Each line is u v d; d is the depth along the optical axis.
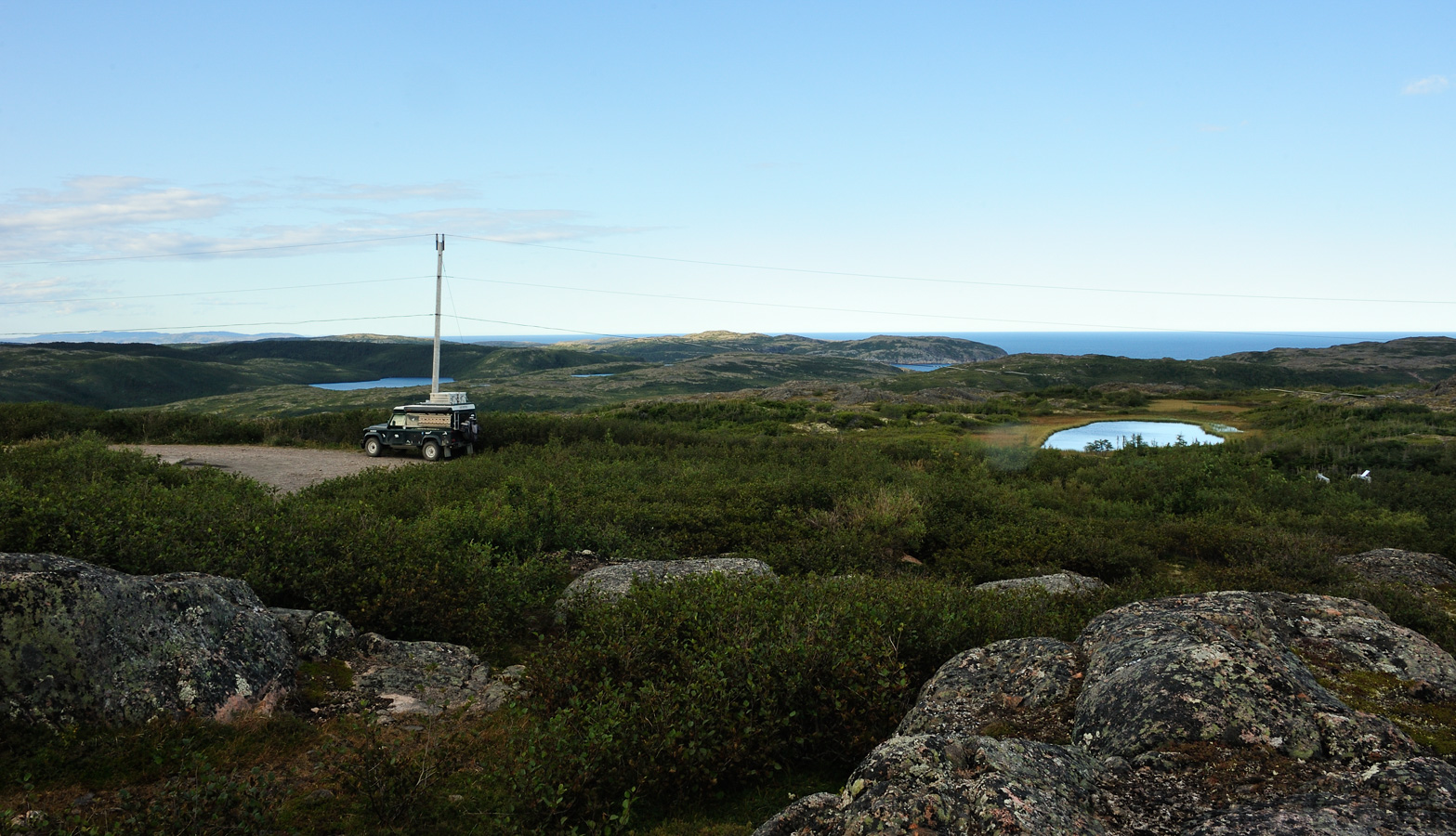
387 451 29.73
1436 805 3.05
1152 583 9.53
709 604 7.29
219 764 4.92
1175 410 61.09
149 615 5.55
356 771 4.62
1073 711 4.73
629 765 4.79
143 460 17.86
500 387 168.00
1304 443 31.75
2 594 4.96
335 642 7.03
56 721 4.93
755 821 4.68
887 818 3.10
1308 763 3.56
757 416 55.03
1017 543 14.83
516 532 12.41
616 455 27.28
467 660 7.53
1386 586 10.04
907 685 5.80
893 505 16.75
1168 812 3.30
